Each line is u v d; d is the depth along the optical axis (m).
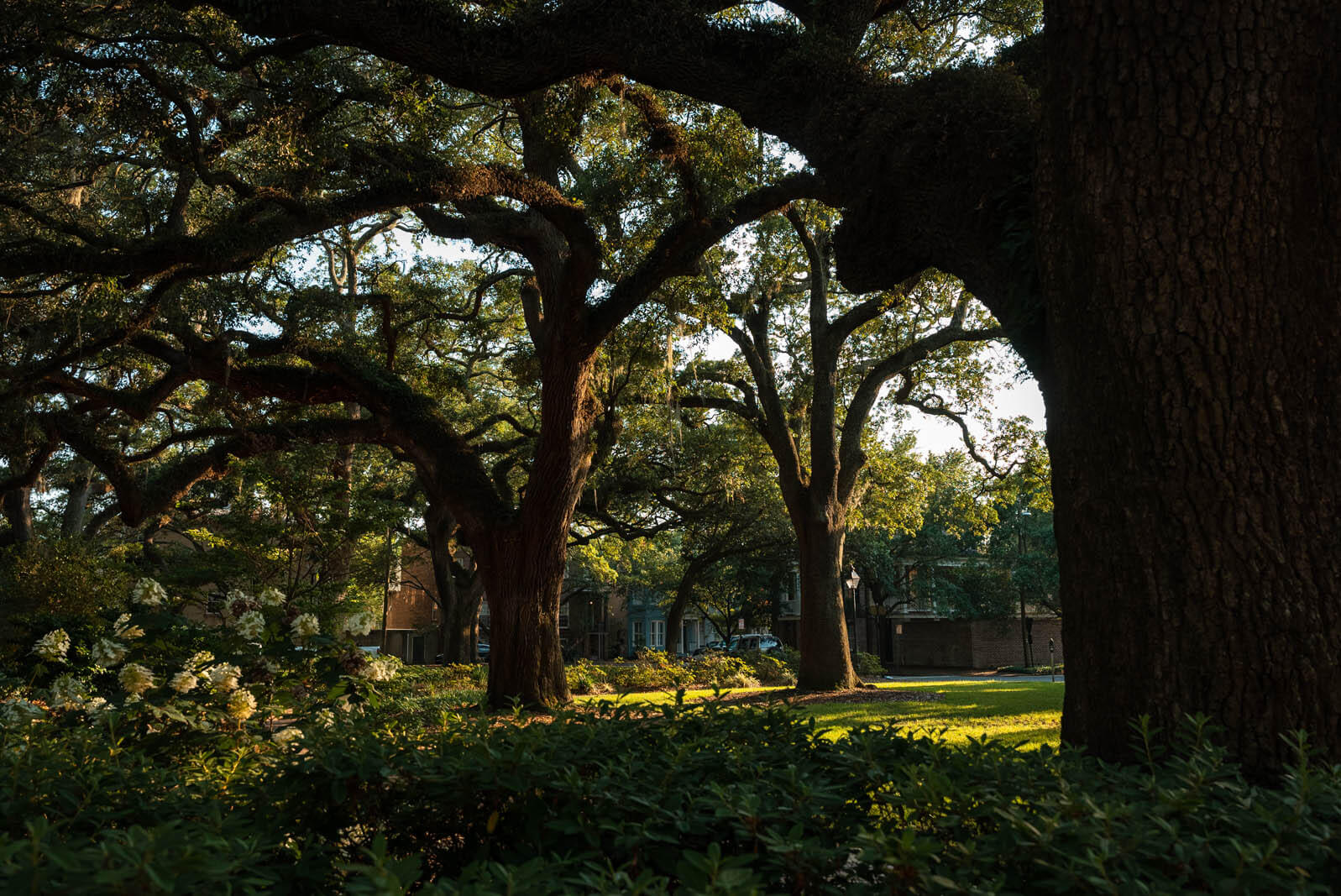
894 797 2.79
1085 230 4.18
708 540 40.06
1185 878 2.31
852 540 45.41
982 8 14.81
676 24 6.79
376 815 3.30
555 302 16.36
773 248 20.61
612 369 19.72
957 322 22.86
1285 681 3.66
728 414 30.31
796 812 2.75
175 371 15.41
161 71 10.59
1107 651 4.03
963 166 5.46
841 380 25.95
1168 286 3.93
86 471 25.53
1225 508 3.79
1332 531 3.74
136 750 4.31
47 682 13.48
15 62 9.38
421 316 22.84
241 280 16.09
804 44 6.71
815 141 6.46
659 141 12.10
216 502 27.38
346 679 5.16
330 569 14.71
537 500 16.55
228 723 4.85
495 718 4.20
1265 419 3.79
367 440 17.39
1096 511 4.11
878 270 6.27
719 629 54.78
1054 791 2.86
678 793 2.96
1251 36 3.90
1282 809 2.62
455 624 32.72
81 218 13.73
